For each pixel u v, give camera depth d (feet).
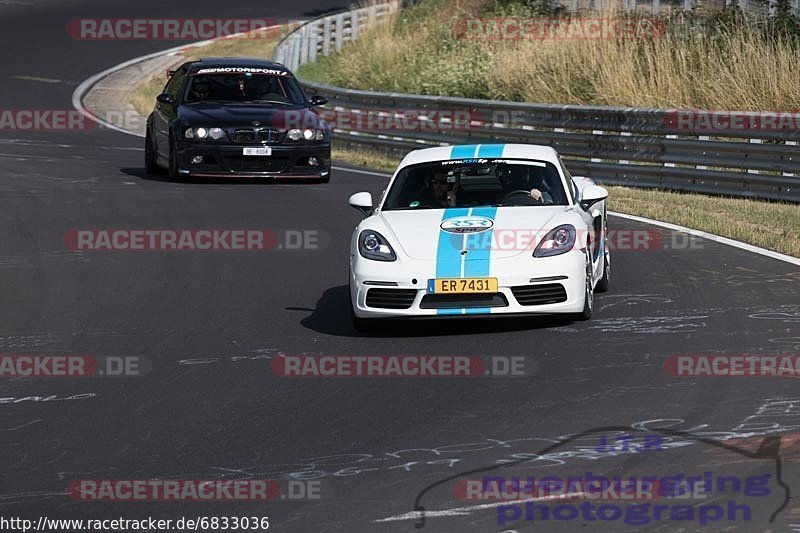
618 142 206.69
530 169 114.83
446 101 240.94
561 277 102.01
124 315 114.42
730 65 237.25
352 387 87.20
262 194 196.44
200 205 183.42
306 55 391.04
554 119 219.61
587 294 105.19
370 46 361.71
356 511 61.52
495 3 351.25
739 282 122.21
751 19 259.19
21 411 83.41
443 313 101.65
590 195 112.98
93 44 433.89
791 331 99.45
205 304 118.83
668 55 245.86
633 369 89.10
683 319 105.70
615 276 128.67
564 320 106.93
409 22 383.45
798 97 220.84
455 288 101.24
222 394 86.33
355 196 113.70
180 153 207.41
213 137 206.59
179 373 92.68
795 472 64.95
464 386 86.43
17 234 159.74
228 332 106.52
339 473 67.82
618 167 207.10
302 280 130.41
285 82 221.87
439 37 348.18
